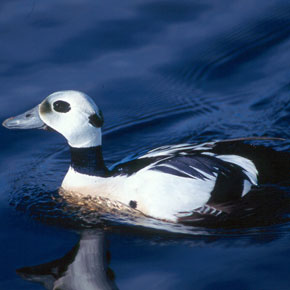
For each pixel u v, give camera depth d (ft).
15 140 41.68
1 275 27.78
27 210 34.12
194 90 46.98
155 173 32.78
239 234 31.04
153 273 27.63
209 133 42.60
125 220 33.14
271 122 43.57
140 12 53.72
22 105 43.24
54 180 37.52
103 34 50.88
